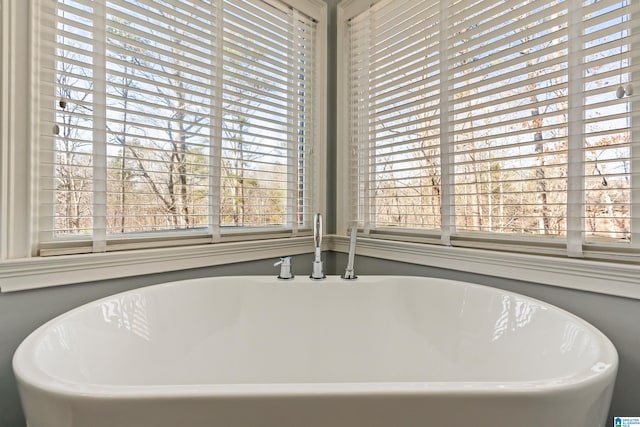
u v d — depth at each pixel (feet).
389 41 4.95
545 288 3.29
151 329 3.29
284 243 5.12
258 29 4.89
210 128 4.40
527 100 3.54
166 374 3.29
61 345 2.39
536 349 2.76
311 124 5.72
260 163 5.03
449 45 4.18
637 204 2.76
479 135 3.93
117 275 3.52
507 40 3.58
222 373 3.65
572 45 3.08
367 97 5.32
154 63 3.84
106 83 3.47
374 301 4.07
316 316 4.04
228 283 3.94
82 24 3.30
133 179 3.75
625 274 2.74
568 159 3.12
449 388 1.54
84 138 3.40
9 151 2.92
